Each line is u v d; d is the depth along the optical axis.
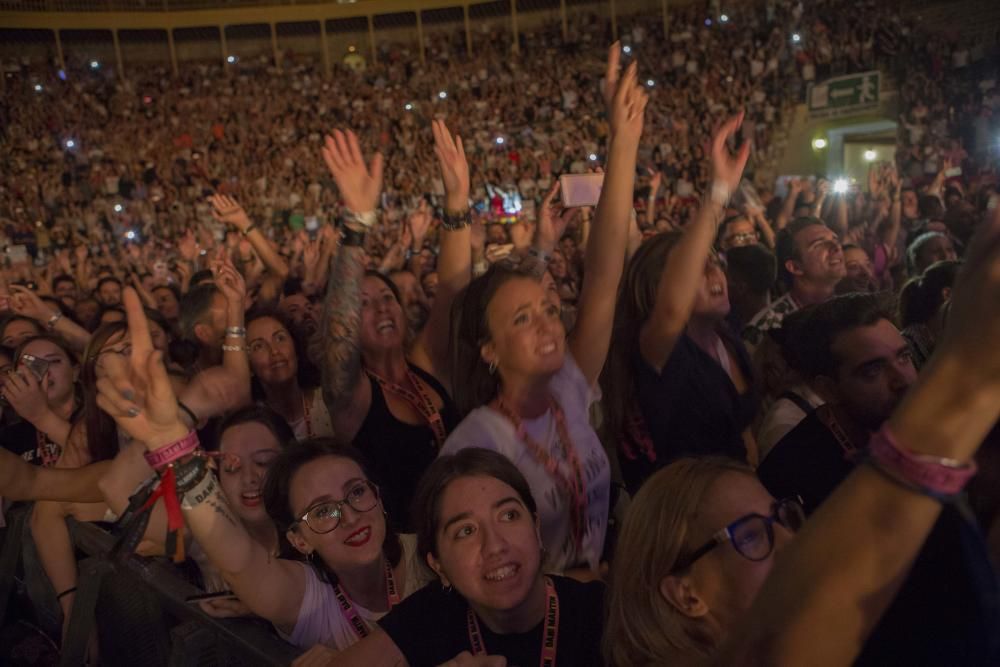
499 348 2.40
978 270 0.71
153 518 2.62
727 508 1.39
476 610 1.89
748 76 24.19
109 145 27.89
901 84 21.33
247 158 27.08
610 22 30.48
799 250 4.48
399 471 3.04
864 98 17.83
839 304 2.42
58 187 25.28
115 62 32.31
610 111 2.67
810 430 2.45
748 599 1.36
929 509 0.75
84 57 31.94
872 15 22.53
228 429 2.74
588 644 1.86
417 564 2.39
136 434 1.81
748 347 4.44
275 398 3.76
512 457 2.36
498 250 6.38
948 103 20.17
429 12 33.09
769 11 24.45
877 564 0.77
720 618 1.39
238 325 3.14
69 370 4.07
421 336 3.41
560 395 2.53
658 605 1.42
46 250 21.50
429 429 3.12
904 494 0.75
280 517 2.31
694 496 1.42
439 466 1.93
